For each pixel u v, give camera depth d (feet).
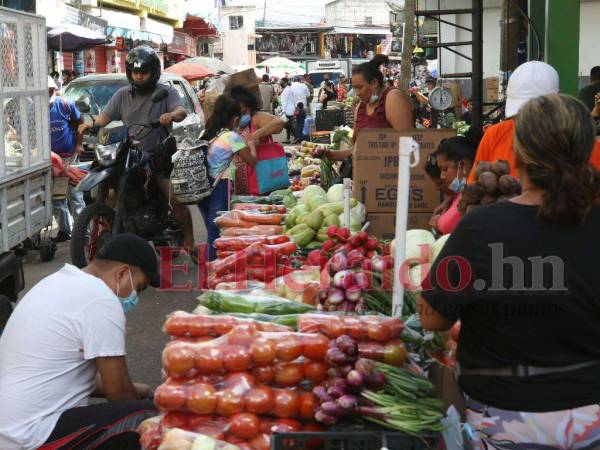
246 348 10.36
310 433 9.20
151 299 26.03
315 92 138.51
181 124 46.91
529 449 8.08
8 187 19.22
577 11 23.97
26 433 11.64
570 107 7.89
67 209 34.60
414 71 67.10
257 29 252.62
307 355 10.36
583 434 7.98
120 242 12.76
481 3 35.06
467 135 17.12
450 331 10.68
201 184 24.82
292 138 99.14
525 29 38.73
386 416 9.44
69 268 12.35
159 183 27.91
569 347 8.13
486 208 8.34
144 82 28.86
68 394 12.00
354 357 9.89
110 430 11.75
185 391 10.23
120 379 12.05
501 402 8.16
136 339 22.08
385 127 22.88
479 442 8.30
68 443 11.68
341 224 18.11
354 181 19.30
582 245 8.03
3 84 18.85
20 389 11.73
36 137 21.80
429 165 16.94
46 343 11.80
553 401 7.99
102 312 11.93
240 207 21.90
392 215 19.29
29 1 49.70
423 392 10.02
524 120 8.03
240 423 10.07
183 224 28.35
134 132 29.01
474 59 35.53
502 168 11.53
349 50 253.24
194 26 148.25
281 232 19.62
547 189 7.89
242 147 24.98
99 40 64.18
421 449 9.19
